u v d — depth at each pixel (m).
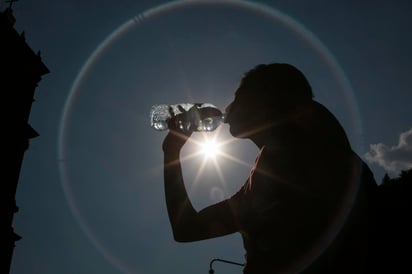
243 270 1.14
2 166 31.20
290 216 1.01
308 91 1.16
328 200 0.97
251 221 1.14
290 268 0.98
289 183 1.04
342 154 1.01
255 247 1.11
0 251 29.27
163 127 1.47
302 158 1.04
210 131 1.41
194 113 1.35
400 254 0.90
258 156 1.21
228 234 1.25
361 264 0.91
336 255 0.93
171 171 1.33
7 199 31.23
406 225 0.92
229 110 1.24
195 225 1.27
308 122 1.08
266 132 1.14
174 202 1.30
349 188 0.96
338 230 0.93
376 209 0.97
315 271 0.94
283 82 1.16
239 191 1.28
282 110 1.13
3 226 30.12
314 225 0.97
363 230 0.92
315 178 1.00
